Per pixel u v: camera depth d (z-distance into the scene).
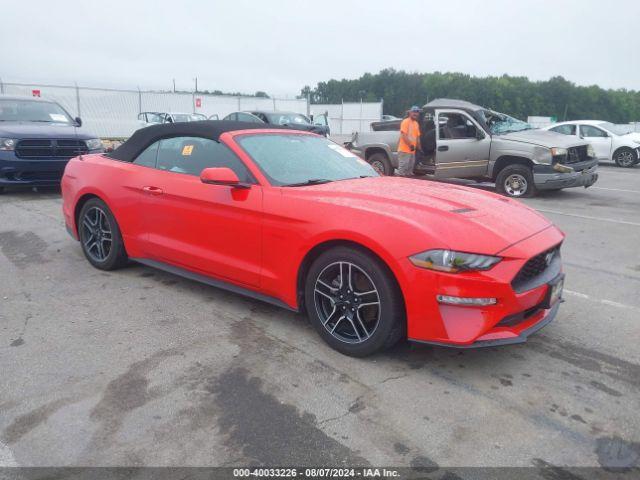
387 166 11.79
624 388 2.92
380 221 2.97
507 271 2.80
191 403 2.67
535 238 3.09
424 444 2.39
